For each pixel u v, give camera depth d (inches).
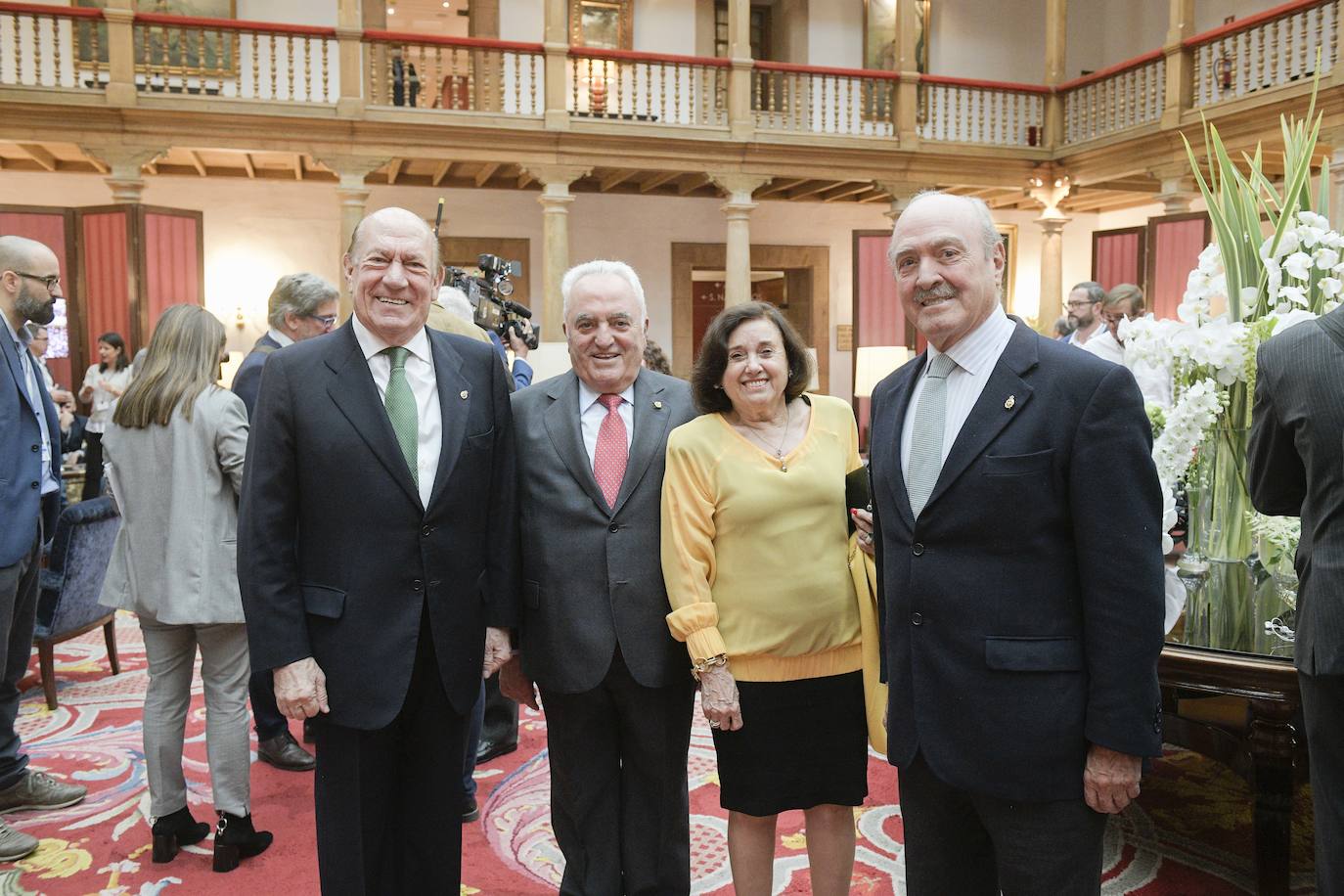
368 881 85.1
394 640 82.9
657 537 89.1
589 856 90.8
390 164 455.2
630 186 546.9
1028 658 63.9
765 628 83.7
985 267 66.9
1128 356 116.2
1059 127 519.5
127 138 400.5
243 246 492.7
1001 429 64.8
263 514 82.4
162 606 108.8
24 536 116.5
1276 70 394.9
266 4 483.8
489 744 146.2
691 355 567.5
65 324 402.3
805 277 593.0
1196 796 128.0
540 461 91.0
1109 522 61.9
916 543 68.1
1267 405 77.4
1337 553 70.7
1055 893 64.3
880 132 569.9
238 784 112.4
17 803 128.3
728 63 472.7
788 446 87.3
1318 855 72.2
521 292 538.3
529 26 537.0
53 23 389.1
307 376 84.4
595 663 87.4
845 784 85.7
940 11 606.9
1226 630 96.3
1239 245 112.5
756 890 87.0
